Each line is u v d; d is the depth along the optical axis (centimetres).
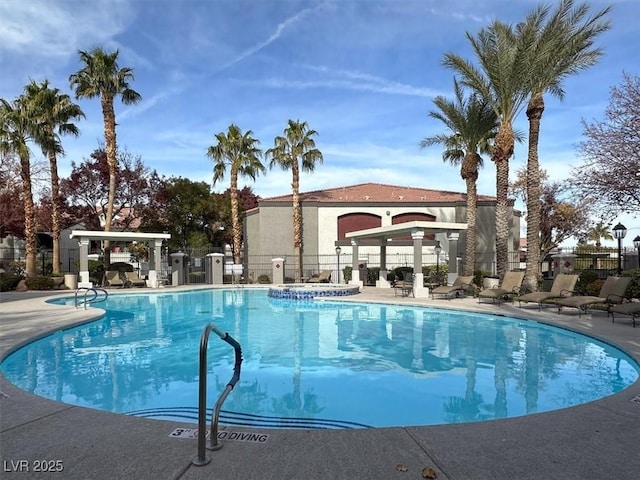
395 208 3164
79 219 3450
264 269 3114
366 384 684
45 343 986
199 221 4006
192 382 705
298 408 577
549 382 681
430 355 880
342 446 358
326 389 660
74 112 2586
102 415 436
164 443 367
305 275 3119
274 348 959
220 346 981
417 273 1872
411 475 311
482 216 3136
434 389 655
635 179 1695
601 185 1830
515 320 1236
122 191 3388
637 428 399
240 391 653
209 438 374
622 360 807
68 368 792
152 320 1376
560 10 1606
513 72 1730
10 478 312
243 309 1645
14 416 435
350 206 3164
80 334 1116
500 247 1944
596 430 394
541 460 334
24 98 2438
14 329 1016
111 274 2405
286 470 318
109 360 854
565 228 3222
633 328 990
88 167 3344
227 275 2927
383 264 2517
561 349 913
